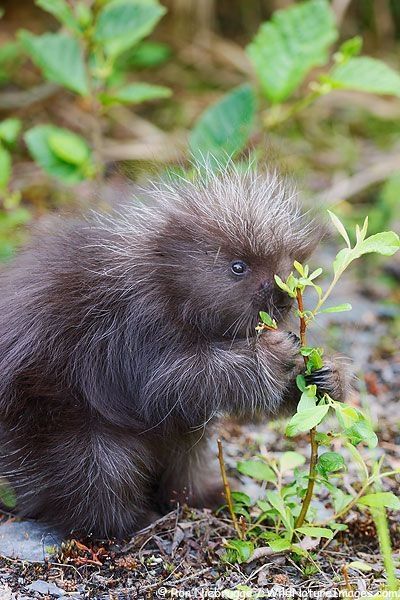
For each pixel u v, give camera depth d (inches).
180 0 527.8
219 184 230.7
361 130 489.4
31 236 251.6
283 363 218.4
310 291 261.9
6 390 221.1
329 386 214.5
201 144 331.3
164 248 222.8
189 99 494.3
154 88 336.5
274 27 340.5
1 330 226.5
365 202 433.4
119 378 222.7
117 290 222.8
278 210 225.8
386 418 287.6
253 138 409.7
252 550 205.3
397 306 369.1
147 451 227.8
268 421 248.1
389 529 224.8
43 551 213.3
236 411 222.5
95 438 220.8
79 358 221.5
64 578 202.2
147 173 255.9
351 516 225.3
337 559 211.9
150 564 208.2
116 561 207.5
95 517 220.1
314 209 243.3
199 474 240.5
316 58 338.0
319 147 472.1
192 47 524.7
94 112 343.6
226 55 519.5
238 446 270.5
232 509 214.7
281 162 275.3
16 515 231.5
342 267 193.2
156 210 232.1
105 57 381.4
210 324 221.8
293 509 216.7
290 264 222.1
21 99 462.6
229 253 218.8
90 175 333.4
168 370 217.3
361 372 309.7
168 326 220.4
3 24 510.0
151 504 241.4
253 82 502.0
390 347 337.7
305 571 202.2
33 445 221.5
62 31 421.7
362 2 557.3
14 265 241.8
